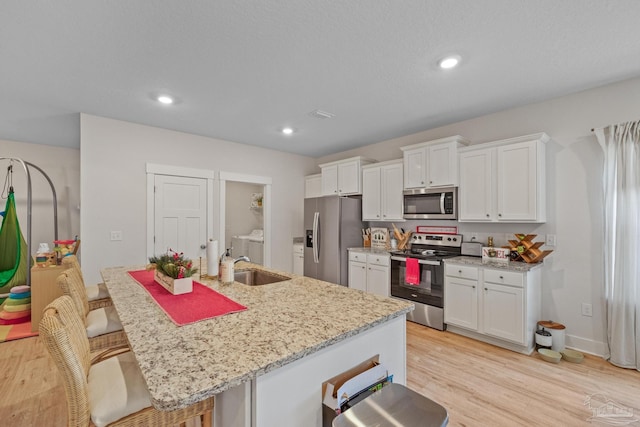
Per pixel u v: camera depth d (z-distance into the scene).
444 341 2.99
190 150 4.14
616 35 1.91
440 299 3.26
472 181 3.25
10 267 3.93
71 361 0.99
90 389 1.13
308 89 2.72
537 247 2.90
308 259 4.74
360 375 1.15
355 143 4.69
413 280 3.43
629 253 2.43
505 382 2.24
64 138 4.35
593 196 2.72
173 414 1.12
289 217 5.31
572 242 2.83
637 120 2.45
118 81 2.55
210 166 4.34
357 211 4.53
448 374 2.35
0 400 2.04
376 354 1.36
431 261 3.30
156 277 2.04
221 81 2.56
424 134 4.02
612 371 2.40
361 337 1.29
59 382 2.26
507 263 2.89
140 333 1.16
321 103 3.05
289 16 1.74
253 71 2.38
